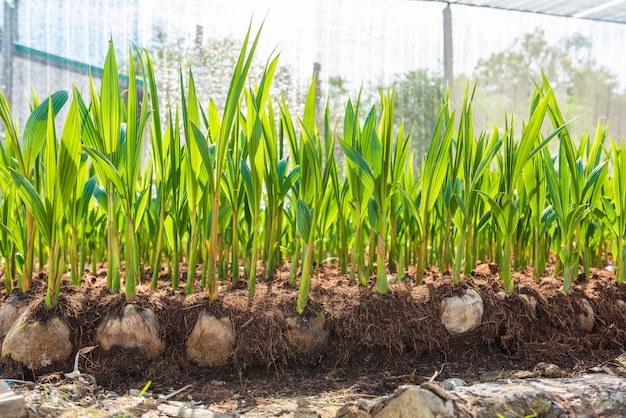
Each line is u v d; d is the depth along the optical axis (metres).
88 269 2.75
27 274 2.25
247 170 2.28
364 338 2.24
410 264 2.80
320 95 6.11
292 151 2.39
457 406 1.68
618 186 2.54
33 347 2.04
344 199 2.53
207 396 2.04
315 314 2.23
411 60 6.53
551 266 3.04
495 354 2.37
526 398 1.78
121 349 2.09
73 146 2.03
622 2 6.71
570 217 2.44
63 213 2.11
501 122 7.01
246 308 2.20
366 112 6.34
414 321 2.28
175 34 5.62
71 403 1.87
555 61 7.25
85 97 5.42
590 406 1.81
